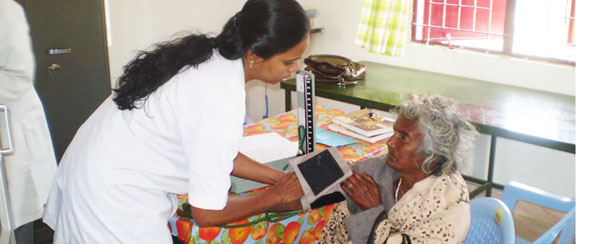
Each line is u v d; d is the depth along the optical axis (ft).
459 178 4.78
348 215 5.46
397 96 9.20
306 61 10.21
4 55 6.62
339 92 9.40
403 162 4.81
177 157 4.17
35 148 7.35
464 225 4.57
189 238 4.89
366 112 7.93
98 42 10.16
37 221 8.84
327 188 4.89
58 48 9.54
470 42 11.08
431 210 4.66
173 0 11.80
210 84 3.84
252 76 4.17
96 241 4.17
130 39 11.32
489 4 10.65
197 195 3.90
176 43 4.09
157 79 3.96
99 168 4.07
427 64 11.43
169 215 4.52
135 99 3.99
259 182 5.16
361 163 5.39
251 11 3.83
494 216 4.74
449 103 4.80
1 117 6.76
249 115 14.11
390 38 10.52
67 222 4.39
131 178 4.10
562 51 9.87
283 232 5.40
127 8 11.09
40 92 9.50
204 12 12.46
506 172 10.85
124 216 4.12
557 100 9.23
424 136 4.66
